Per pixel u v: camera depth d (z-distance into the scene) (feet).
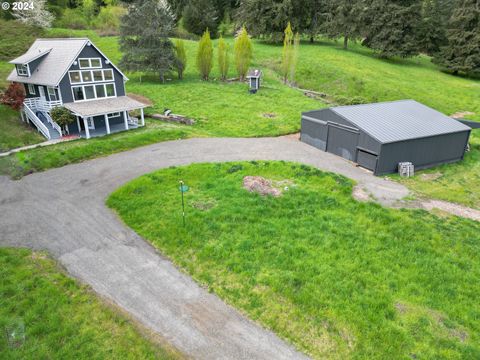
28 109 93.20
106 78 98.12
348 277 40.32
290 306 36.22
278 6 186.39
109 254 44.47
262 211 53.57
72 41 95.09
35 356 29.94
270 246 45.47
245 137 94.32
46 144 83.35
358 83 145.69
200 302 36.83
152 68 134.82
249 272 40.65
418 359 30.91
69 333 32.40
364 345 31.96
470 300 38.32
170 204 55.42
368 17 187.21
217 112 111.34
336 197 60.18
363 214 54.80
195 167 70.13
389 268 42.47
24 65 98.94
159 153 80.64
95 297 36.99
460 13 186.29
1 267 41.14
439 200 63.41
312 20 206.18
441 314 36.17
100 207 56.18
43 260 43.04
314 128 88.69
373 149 73.05
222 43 142.61
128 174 68.85
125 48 136.87
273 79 151.64
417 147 76.38
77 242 47.03
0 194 60.85
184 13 216.33
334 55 180.24
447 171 79.20
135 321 34.19
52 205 56.95
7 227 50.44
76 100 93.45
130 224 50.70
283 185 63.98
